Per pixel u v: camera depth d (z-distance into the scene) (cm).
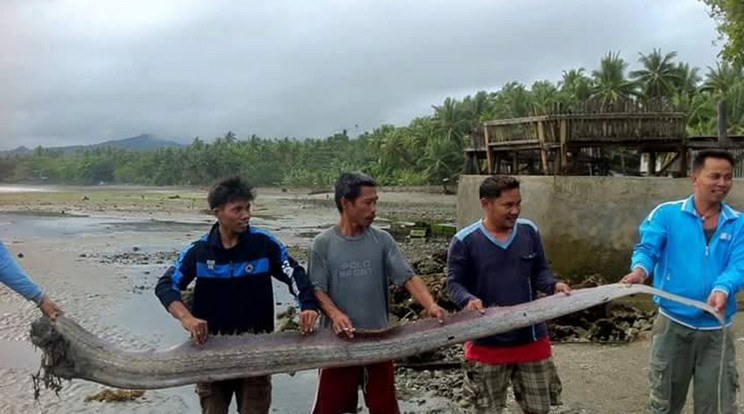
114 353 379
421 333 407
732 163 412
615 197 1152
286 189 10494
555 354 809
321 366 395
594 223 1168
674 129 1245
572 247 1184
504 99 6994
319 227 3503
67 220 4097
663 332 436
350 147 13238
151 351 387
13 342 986
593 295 407
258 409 424
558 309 404
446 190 6825
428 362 808
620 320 956
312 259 447
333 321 411
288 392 745
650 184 1130
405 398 701
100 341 381
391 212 4694
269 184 12812
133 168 17038
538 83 6931
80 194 9100
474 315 411
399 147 8556
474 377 452
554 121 1280
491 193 437
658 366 439
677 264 426
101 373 374
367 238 447
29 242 2625
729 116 4359
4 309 1213
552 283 438
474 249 448
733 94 4475
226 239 420
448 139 7400
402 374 782
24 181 19038
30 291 405
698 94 5194
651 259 429
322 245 445
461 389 720
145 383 379
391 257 450
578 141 1262
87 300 1354
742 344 747
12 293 1352
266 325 430
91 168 17675
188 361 386
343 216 446
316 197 7850
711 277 416
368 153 11319
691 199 429
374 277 445
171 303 405
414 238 2636
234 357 390
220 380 391
